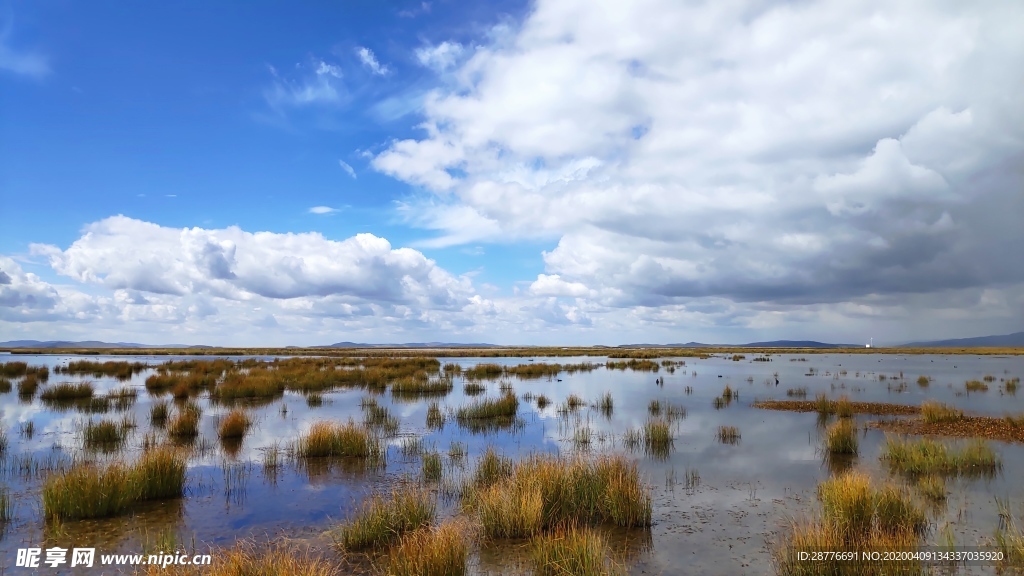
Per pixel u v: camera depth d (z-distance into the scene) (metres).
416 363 48.59
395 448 14.62
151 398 24.89
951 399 25.42
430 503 9.71
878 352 130.75
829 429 14.98
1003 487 10.55
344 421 18.84
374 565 7.21
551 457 10.71
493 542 8.00
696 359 76.50
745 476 11.72
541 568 6.97
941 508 9.27
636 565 7.20
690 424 18.67
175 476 10.37
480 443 15.41
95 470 9.85
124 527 8.64
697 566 7.15
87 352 96.25
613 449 14.55
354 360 54.28
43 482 10.86
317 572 6.52
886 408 22.08
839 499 8.60
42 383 30.55
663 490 10.67
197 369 38.22
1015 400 24.98
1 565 7.16
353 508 9.61
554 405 23.77
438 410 21.00
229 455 13.65
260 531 8.50
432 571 6.51
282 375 33.53
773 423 18.81
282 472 12.03
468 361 66.12
